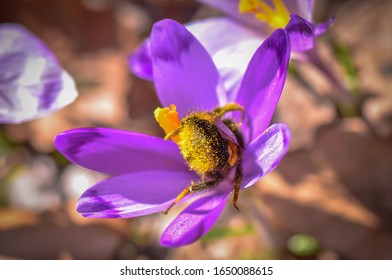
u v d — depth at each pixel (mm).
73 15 438
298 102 389
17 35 292
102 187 255
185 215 247
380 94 374
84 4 439
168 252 377
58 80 291
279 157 235
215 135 250
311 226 329
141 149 260
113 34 435
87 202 252
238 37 294
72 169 410
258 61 250
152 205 255
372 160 333
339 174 334
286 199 332
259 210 335
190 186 250
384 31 394
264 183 335
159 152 261
